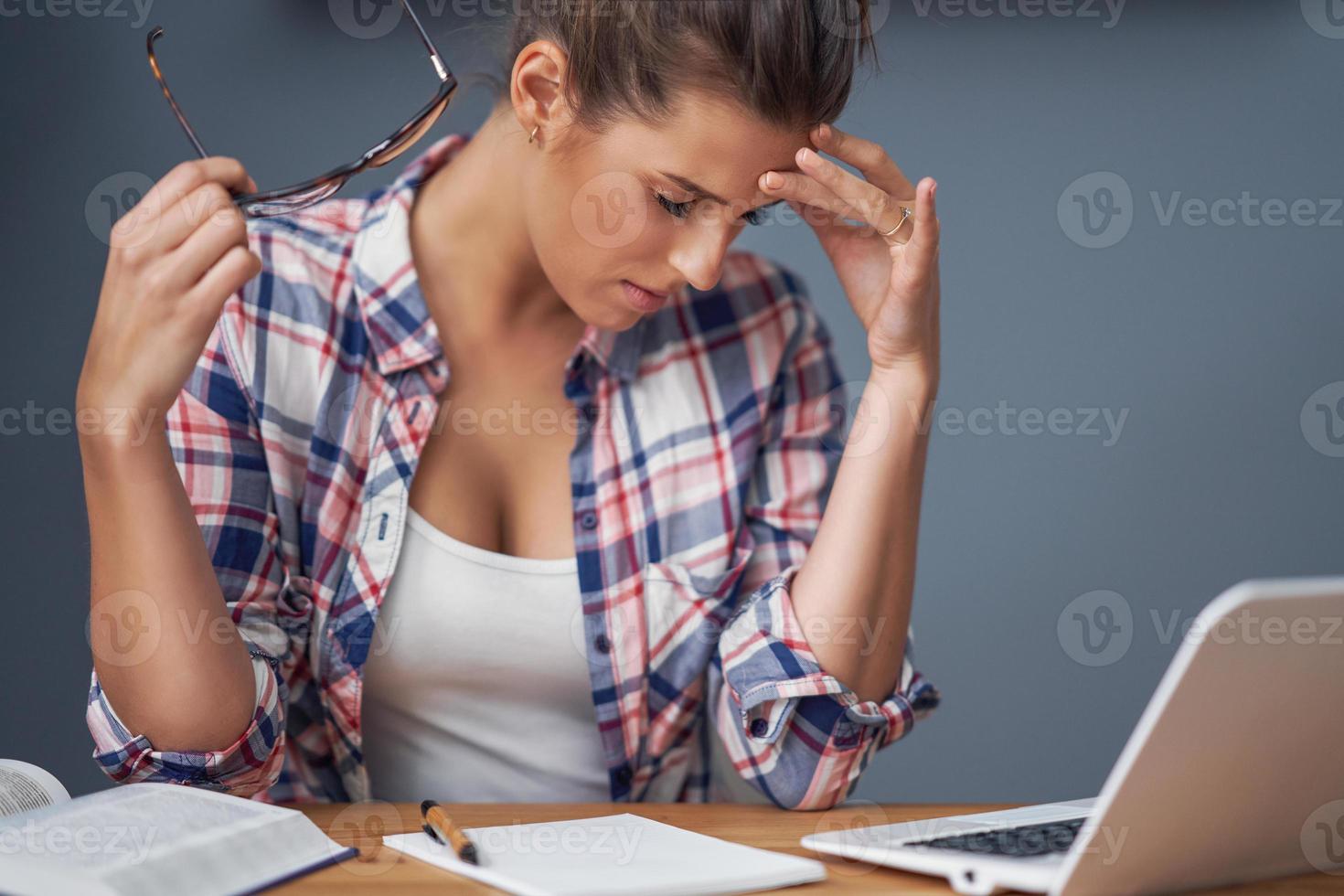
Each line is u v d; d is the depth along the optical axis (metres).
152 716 0.82
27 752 1.59
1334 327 1.75
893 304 0.98
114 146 1.59
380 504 1.02
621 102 0.84
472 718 1.07
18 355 1.60
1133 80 1.72
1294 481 1.76
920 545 1.74
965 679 1.75
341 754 1.04
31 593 1.60
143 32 1.59
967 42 1.70
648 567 1.08
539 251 0.96
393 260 1.05
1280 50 1.73
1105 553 1.75
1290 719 0.59
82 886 0.58
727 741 1.00
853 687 0.96
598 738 1.10
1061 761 1.75
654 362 1.13
